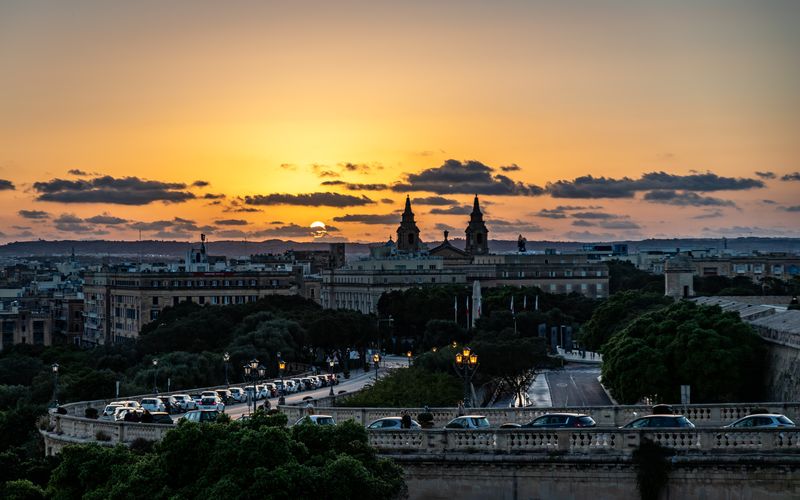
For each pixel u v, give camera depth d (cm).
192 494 7400
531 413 9550
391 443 8325
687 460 7700
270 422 7975
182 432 7644
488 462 8069
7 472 9394
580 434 8000
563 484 7975
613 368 14775
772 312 16375
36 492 8406
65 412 13150
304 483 7256
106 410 13525
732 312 14850
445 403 13100
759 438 7712
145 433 10231
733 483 7675
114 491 7569
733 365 13838
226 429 7744
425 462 8181
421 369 16800
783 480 7612
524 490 8044
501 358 19150
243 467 7362
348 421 8038
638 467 7788
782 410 9325
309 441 7838
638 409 9394
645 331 15212
